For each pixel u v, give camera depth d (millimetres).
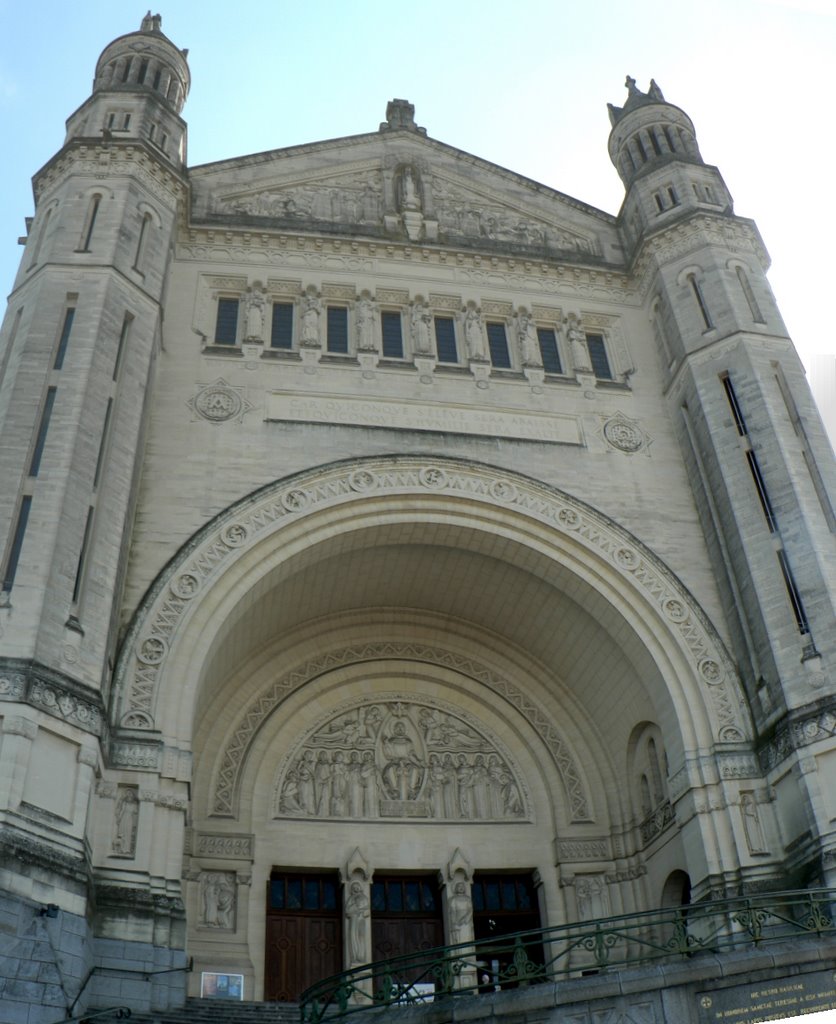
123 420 25812
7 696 19812
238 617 26531
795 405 29938
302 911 28516
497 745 32031
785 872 24312
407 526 28641
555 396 31891
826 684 25016
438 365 31609
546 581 29812
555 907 29328
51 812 19453
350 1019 17750
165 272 29641
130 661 23766
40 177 30750
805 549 26969
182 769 22969
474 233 35812
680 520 30219
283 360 30438
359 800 30078
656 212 35656
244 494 27344
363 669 32188
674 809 26828
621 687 30109
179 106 35188
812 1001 17125
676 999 16859
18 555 22109
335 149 36656
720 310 31984
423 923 29109
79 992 18156
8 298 28109
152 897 20938
